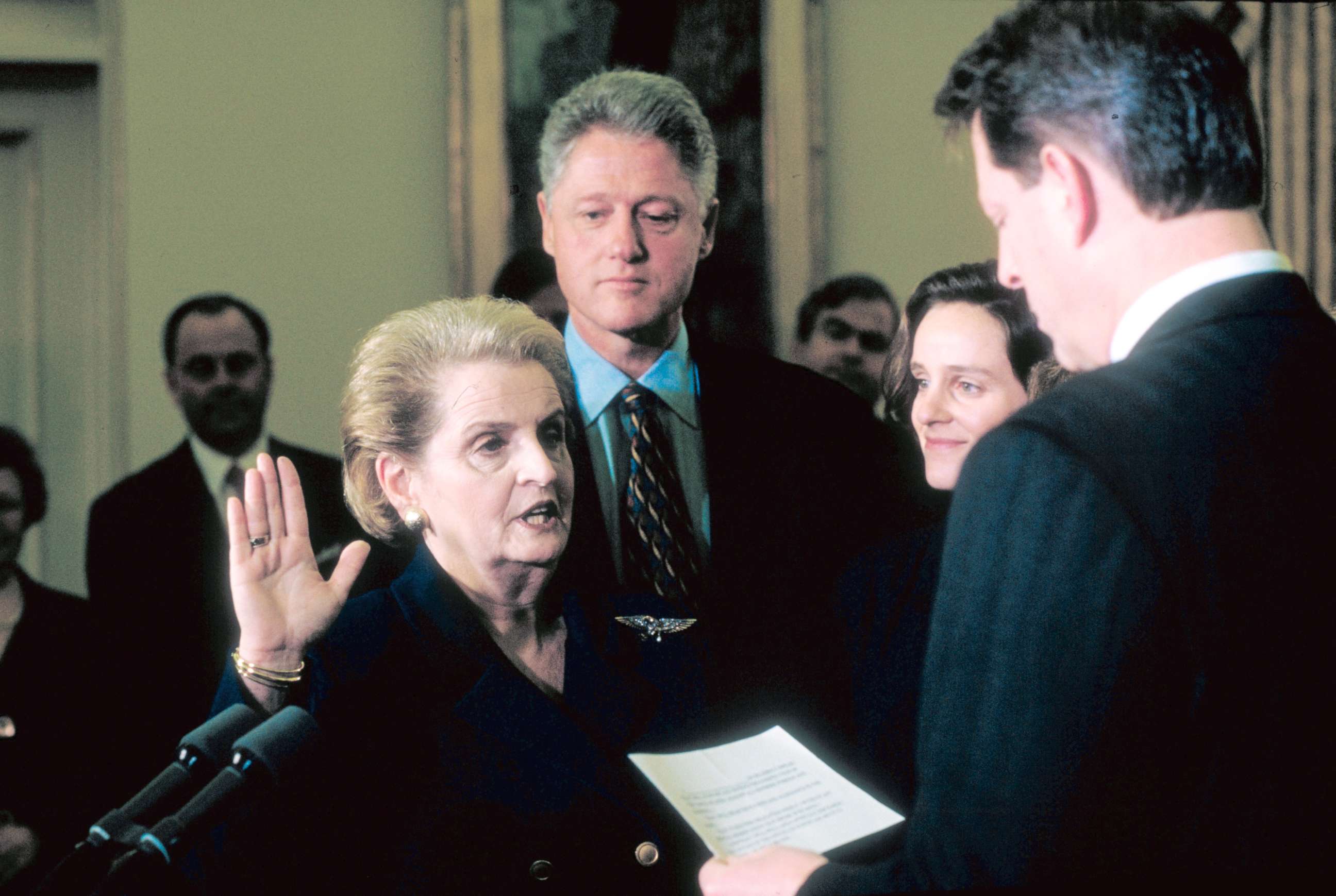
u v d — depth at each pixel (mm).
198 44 2355
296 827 1339
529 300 2174
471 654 1467
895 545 1812
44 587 2135
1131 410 1004
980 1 2496
